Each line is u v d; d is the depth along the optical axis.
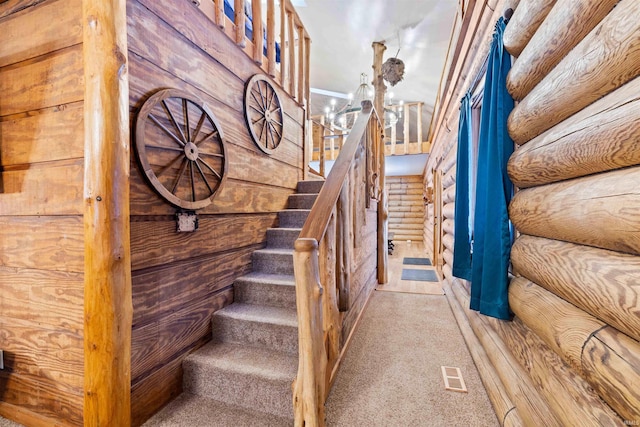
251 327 1.89
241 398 1.61
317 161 7.53
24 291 1.48
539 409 1.17
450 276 3.68
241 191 2.29
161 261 1.57
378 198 4.04
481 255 1.90
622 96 0.82
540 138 1.33
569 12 1.06
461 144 2.72
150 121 1.48
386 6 4.03
